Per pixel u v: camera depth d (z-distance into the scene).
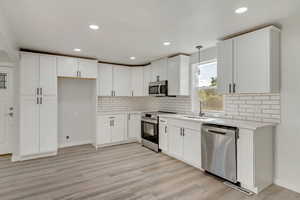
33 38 2.94
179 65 3.93
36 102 3.67
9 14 2.09
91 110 5.01
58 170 3.09
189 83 4.08
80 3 1.86
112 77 4.95
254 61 2.52
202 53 3.74
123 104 5.47
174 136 3.68
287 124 2.49
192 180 2.72
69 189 2.44
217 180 2.72
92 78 4.43
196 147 3.16
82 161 3.54
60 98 4.58
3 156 3.81
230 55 2.83
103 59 4.54
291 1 1.86
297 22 2.35
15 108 3.53
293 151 2.43
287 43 2.46
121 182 2.66
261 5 1.95
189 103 4.16
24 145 3.55
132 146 4.68
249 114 2.96
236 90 2.75
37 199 2.20
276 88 2.48
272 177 2.60
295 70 2.40
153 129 4.30
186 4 1.90
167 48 3.57
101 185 2.56
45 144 3.77
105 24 2.41
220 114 3.43
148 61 4.82
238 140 2.48
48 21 2.30
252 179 2.32
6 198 2.22
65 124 4.65
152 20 2.30
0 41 2.32
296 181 2.39
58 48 3.53
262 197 2.26
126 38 2.97
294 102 2.42
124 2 1.85
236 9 2.03
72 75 4.13
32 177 2.81
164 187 2.51
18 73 3.52
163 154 4.00
